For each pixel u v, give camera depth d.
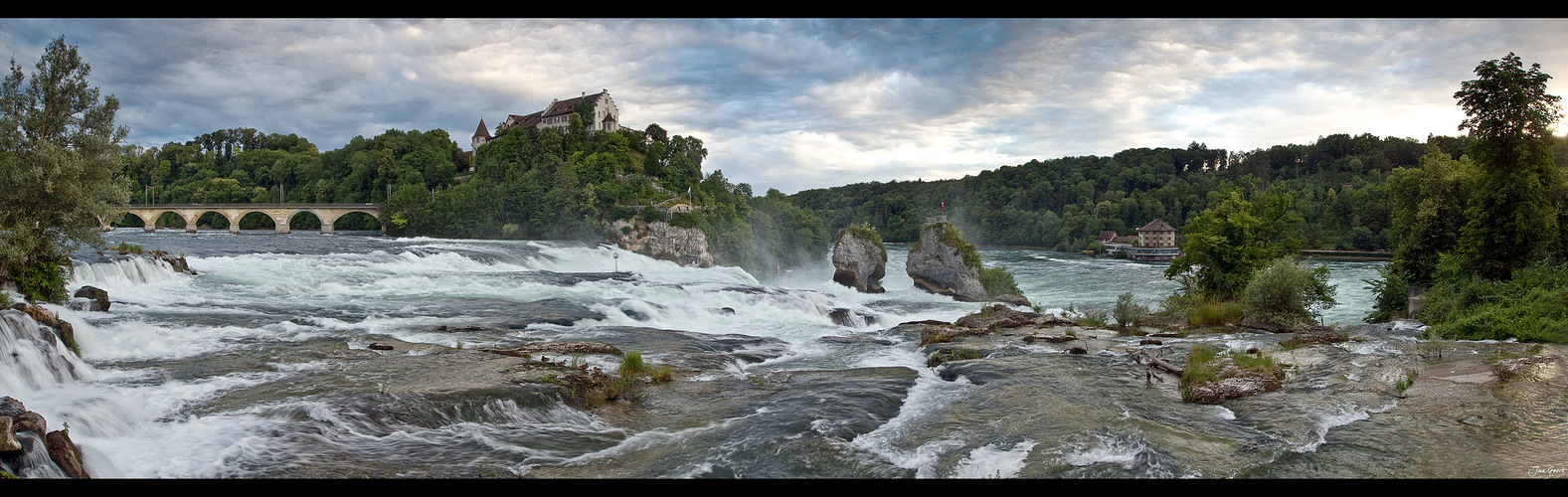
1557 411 16.50
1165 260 132.88
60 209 25.61
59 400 15.90
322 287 41.22
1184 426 16.25
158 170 199.50
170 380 18.75
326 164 194.25
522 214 123.75
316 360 21.38
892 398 19.48
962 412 17.88
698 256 114.31
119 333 24.06
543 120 176.88
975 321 36.16
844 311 41.38
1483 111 34.38
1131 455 14.29
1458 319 28.50
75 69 26.67
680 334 30.48
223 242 80.12
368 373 19.69
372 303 36.09
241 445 13.84
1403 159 198.25
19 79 25.62
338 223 159.38
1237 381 19.33
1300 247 44.97
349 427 15.20
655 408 18.53
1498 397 17.78
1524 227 33.06
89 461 12.52
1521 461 13.45
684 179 154.50
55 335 19.02
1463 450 14.12
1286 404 17.75
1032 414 17.27
